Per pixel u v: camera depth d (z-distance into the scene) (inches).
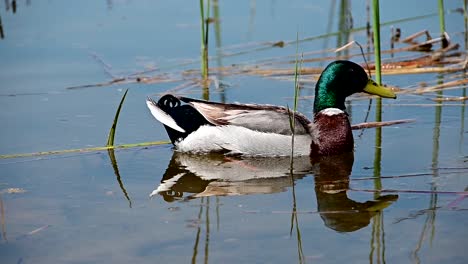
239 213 453.4
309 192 485.4
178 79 730.2
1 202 478.9
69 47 810.8
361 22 857.5
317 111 578.9
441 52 761.0
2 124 626.2
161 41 826.2
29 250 411.8
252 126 570.3
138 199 481.7
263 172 532.1
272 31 845.2
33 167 541.6
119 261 396.2
